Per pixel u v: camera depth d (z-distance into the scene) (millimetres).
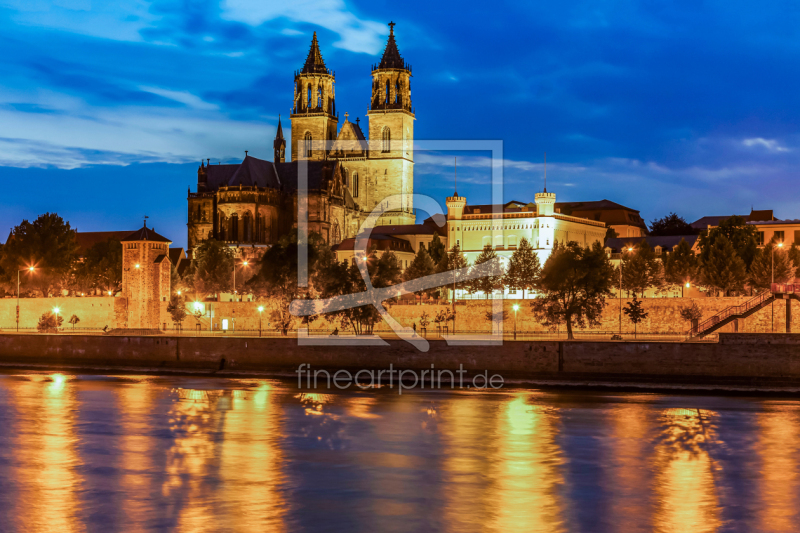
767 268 156875
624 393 86188
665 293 179875
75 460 57812
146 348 109688
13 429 68750
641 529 43094
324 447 62031
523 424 70250
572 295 144375
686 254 175500
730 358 86562
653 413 74812
